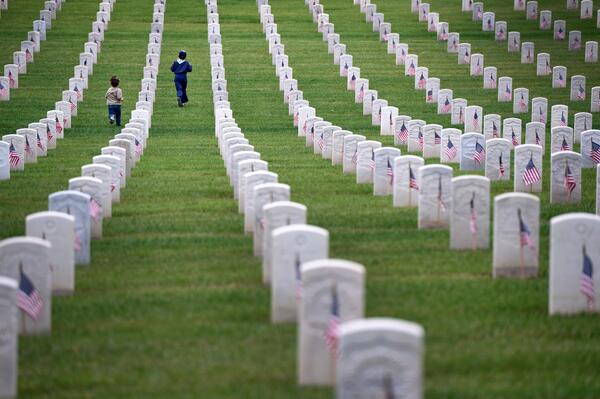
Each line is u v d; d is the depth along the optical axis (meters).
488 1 156.62
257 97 105.81
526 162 58.00
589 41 130.75
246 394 28.34
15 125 89.88
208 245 46.31
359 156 62.31
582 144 65.81
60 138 85.06
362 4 151.25
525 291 38.47
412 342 24.80
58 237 38.19
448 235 47.53
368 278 40.12
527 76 112.62
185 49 129.88
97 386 29.19
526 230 40.31
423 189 48.59
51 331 34.28
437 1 156.25
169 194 59.78
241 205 54.00
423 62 121.38
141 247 45.97
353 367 24.95
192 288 39.12
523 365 30.69
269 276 39.34
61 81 112.50
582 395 28.33
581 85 98.81
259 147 79.88
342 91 108.38
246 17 148.50
